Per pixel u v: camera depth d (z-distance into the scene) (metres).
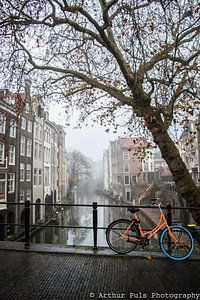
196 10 4.49
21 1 4.89
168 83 4.54
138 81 4.73
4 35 5.21
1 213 20.00
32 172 28.22
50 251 5.03
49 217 31.88
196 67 4.85
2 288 3.52
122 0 4.11
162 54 4.95
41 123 32.72
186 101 6.41
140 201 38.78
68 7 4.64
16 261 4.56
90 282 3.71
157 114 4.81
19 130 23.80
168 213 5.05
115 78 7.41
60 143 48.81
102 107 7.55
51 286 3.58
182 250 4.72
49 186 36.84
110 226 5.04
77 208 48.19
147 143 7.52
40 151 32.16
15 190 23.00
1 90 6.97
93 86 6.16
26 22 5.03
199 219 4.81
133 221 4.97
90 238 23.89
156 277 3.90
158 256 4.72
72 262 4.52
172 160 4.89
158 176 42.28
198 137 25.55
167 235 4.82
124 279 3.82
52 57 6.50
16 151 23.39
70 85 7.63
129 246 4.94
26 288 3.52
